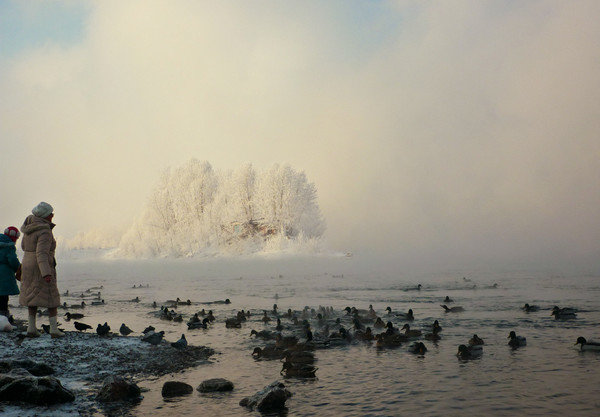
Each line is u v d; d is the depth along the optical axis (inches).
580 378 498.9
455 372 530.9
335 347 695.7
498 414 391.9
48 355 533.6
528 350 647.1
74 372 487.5
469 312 1066.1
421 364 573.6
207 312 1179.9
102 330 692.1
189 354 624.1
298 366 538.0
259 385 478.6
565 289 1601.9
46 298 599.2
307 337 719.7
